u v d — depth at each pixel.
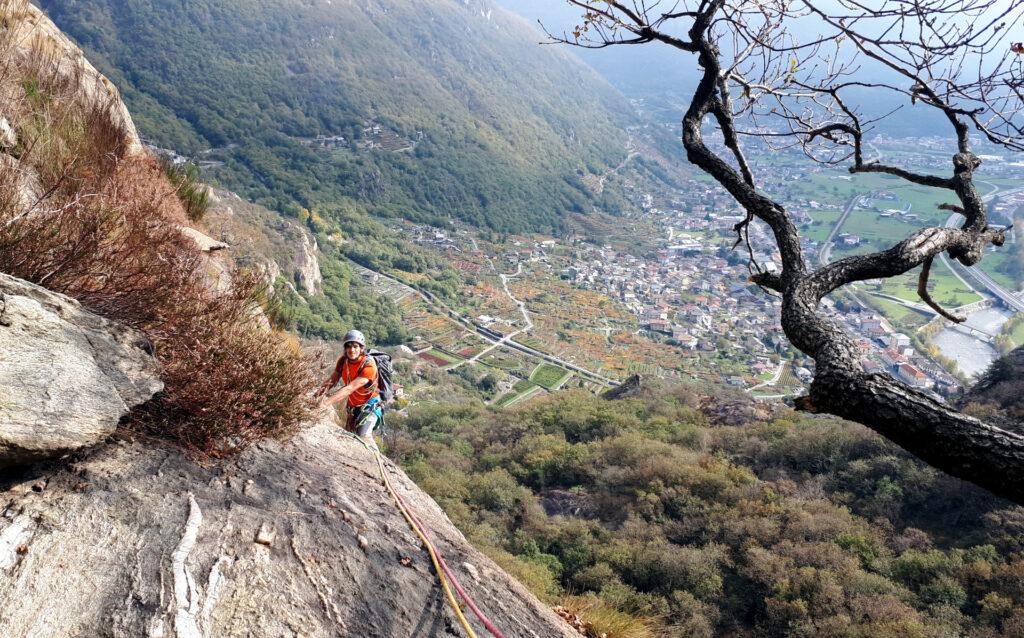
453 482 25.23
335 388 4.34
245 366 3.19
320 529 2.80
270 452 3.31
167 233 3.83
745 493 22.52
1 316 2.33
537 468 27.08
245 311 3.61
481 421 38.47
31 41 5.64
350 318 82.31
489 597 2.96
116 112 6.49
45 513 2.18
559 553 20.11
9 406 2.13
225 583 2.22
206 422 2.95
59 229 2.94
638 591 17.83
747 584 17.83
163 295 3.21
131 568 2.11
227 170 159.62
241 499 2.75
